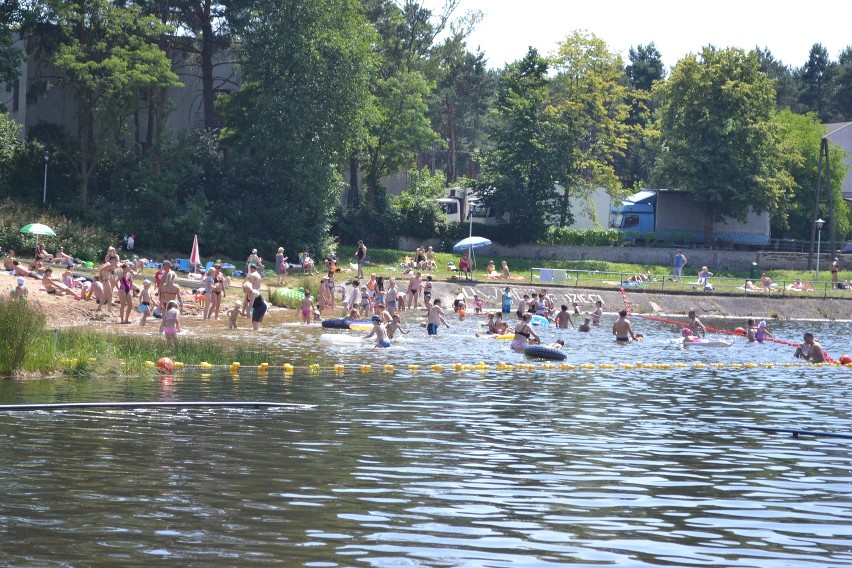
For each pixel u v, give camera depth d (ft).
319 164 196.24
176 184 189.88
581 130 260.42
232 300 138.51
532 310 152.56
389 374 80.12
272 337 107.34
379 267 202.18
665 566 29.91
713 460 47.26
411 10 264.11
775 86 439.22
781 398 72.69
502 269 213.25
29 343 70.85
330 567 28.68
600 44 256.73
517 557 30.32
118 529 31.91
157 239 183.83
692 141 257.14
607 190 258.37
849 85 442.50
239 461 43.37
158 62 179.73
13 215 163.12
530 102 240.94
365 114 205.05
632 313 185.88
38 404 56.59
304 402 62.75
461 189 262.06
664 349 112.68
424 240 234.99
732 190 249.14
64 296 117.70
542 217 242.58
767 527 34.81
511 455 47.03
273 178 200.44
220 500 36.19
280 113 193.77
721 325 165.48
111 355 77.30
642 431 55.52
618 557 30.68
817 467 45.96
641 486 41.06
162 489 37.58
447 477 41.60
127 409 57.41
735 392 75.87
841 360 103.55
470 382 76.59
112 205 183.11
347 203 257.55
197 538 31.17
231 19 201.16
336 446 47.80
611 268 233.35
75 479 38.81
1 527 31.76
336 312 142.61
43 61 185.26
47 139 190.39
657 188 283.79
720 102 255.29
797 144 288.51
